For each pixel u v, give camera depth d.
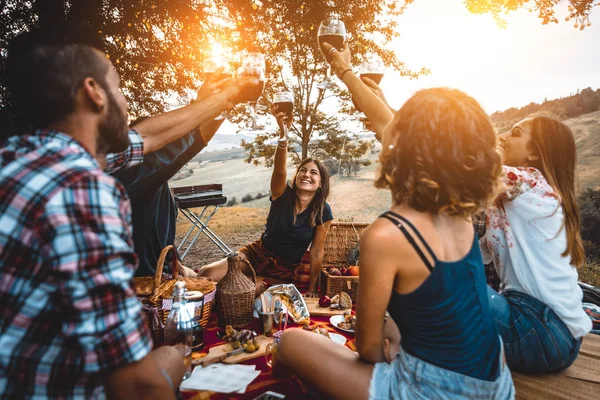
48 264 0.87
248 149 11.96
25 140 0.99
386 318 2.00
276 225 3.27
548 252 1.88
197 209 16.08
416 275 1.24
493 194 1.26
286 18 7.83
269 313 2.28
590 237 8.41
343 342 2.25
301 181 3.19
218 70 2.13
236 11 7.14
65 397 0.95
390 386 1.37
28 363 0.91
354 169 16.97
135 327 0.95
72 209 0.87
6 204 0.87
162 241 2.78
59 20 4.49
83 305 0.86
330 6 8.10
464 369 1.28
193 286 2.29
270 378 1.90
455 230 1.30
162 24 6.69
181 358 1.41
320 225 3.33
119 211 0.97
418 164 1.19
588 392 1.85
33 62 0.98
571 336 1.93
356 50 9.76
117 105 1.10
